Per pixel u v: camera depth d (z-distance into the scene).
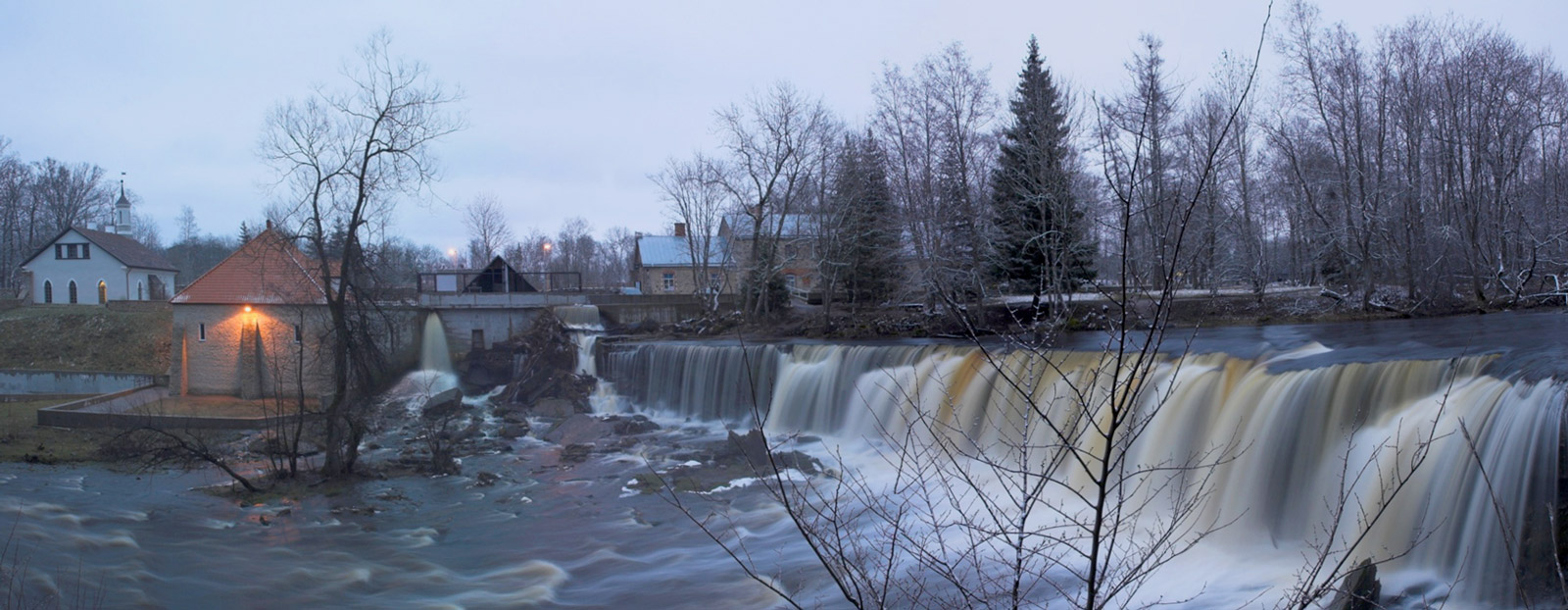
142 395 40.56
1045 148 35.31
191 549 18.98
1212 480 17.08
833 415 29.31
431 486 24.53
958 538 15.48
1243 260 46.31
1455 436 13.91
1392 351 20.28
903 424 25.50
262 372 39.62
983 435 22.64
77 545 18.81
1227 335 27.77
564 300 48.47
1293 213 48.78
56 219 90.75
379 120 26.53
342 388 26.50
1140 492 17.62
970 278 38.00
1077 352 23.58
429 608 15.66
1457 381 15.80
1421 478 13.95
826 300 42.00
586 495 23.03
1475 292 33.81
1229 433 17.73
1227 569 14.63
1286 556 14.93
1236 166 50.69
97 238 65.81
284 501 23.16
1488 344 20.30
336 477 25.53
